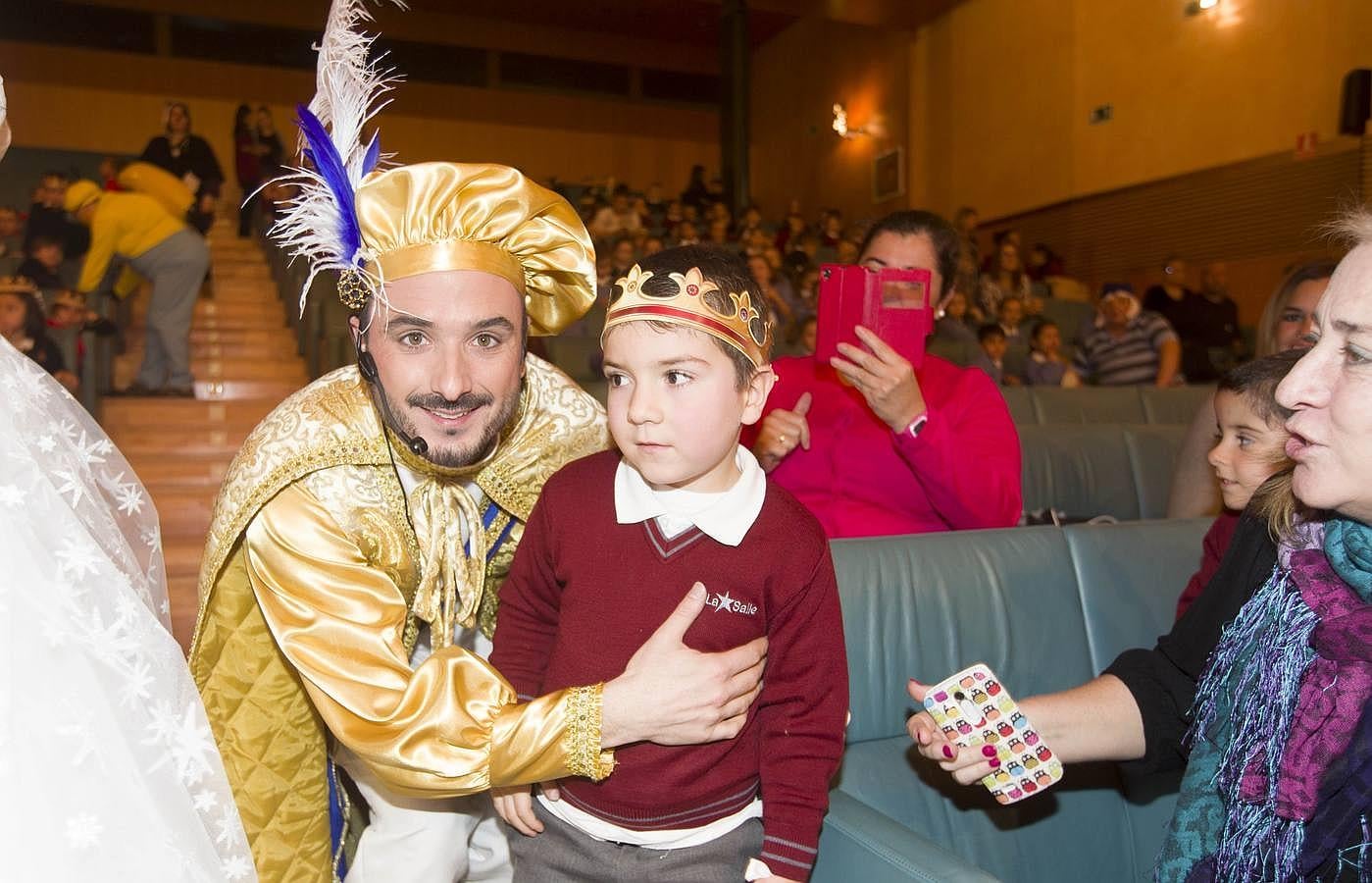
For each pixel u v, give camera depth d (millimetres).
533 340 5883
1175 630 1425
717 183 14320
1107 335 6840
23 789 854
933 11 13258
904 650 1732
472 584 1415
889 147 14383
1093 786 1810
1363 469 985
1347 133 8414
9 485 929
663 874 1193
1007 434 2213
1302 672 1117
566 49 16078
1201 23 9938
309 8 14297
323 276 7105
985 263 11875
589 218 11445
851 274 2010
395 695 1211
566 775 1156
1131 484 4012
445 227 1188
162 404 5879
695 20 15742
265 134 10328
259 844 1456
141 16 13773
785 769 1198
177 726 1015
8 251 7836
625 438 1168
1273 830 1106
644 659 1140
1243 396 1683
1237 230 9680
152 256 5973
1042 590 1870
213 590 1316
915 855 1226
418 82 15406
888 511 2229
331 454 1303
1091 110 11227
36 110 13336
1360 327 965
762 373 1221
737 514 1212
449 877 1478
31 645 899
